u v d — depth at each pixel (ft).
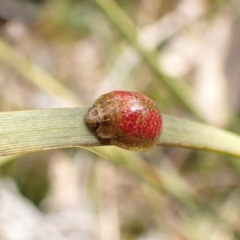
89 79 0.52
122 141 0.26
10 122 0.24
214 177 0.46
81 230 0.43
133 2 0.54
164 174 0.40
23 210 0.42
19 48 0.51
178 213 0.44
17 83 0.48
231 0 0.50
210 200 0.45
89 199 0.45
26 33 0.52
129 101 0.26
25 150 0.24
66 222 0.43
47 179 0.46
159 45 0.51
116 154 0.38
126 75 0.49
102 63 0.51
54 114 0.25
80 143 0.25
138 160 0.39
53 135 0.24
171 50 0.52
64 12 0.52
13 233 0.41
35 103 0.47
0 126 0.23
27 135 0.24
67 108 0.25
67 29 0.53
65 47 0.53
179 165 0.47
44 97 0.47
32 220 0.42
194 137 0.28
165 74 0.40
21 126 0.24
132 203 0.45
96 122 0.25
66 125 0.25
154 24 0.52
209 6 0.52
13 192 0.43
